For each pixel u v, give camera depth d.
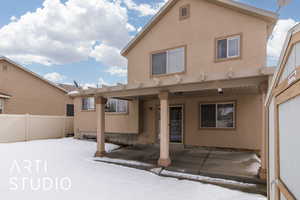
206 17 10.12
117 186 5.78
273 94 3.31
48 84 19.70
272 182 3.53
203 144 10.48
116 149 11.29
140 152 10.23
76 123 15.13
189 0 10.62
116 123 13.02
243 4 9.04
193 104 10.85
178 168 7.16
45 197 4.98
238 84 6.46
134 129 12.27
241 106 9.68
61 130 16.42
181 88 7.47
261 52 8.81
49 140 14.26
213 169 6.88
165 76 11.07
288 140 2.41
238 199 4.83
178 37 10.83
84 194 5.18
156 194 5.18
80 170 7.45
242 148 9.57
